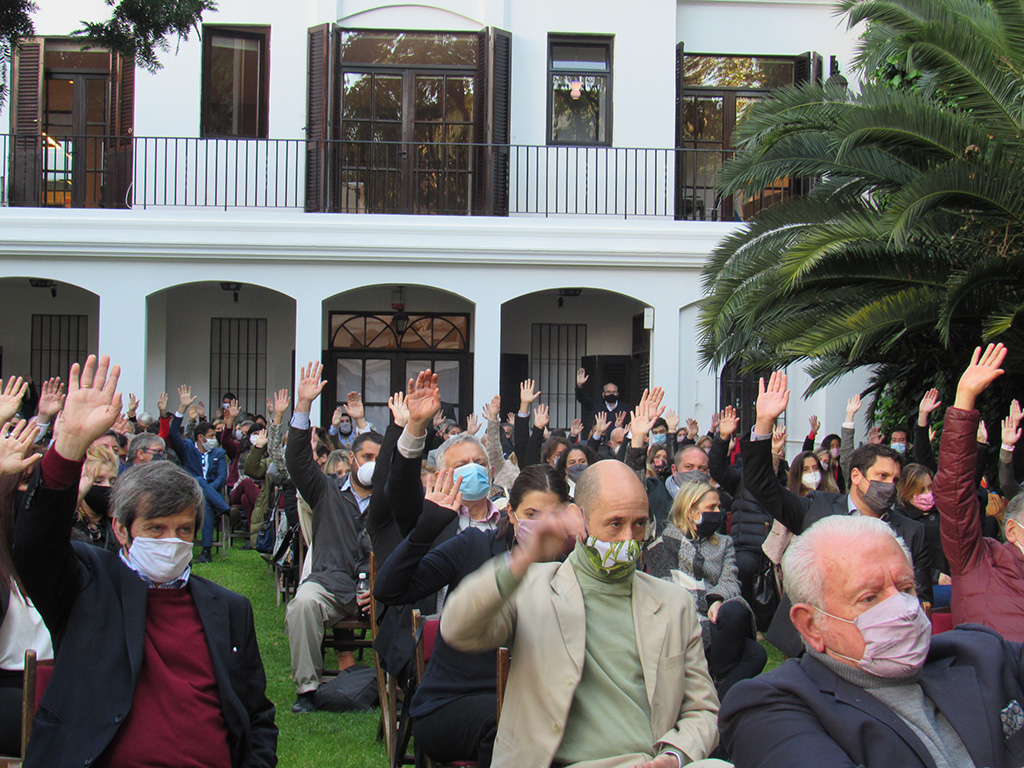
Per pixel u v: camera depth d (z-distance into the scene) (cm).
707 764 286
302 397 640
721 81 1673
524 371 1709
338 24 1562
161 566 308
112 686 293
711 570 520
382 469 486
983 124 811
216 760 301
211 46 1579
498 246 1477
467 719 373
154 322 1650
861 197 924
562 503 396
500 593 271
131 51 1080
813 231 779
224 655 311
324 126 1520
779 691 253
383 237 1472
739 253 949
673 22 1620
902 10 838
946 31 789
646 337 1614
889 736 244
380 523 494
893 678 251
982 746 248
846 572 250
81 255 1445
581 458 717
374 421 1692
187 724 298
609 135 1617
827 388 1516
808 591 256
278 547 830
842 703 250
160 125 1565
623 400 1694
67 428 288
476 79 1562
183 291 1700
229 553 1184
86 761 283
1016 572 385
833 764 235
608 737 309
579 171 1609
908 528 559
